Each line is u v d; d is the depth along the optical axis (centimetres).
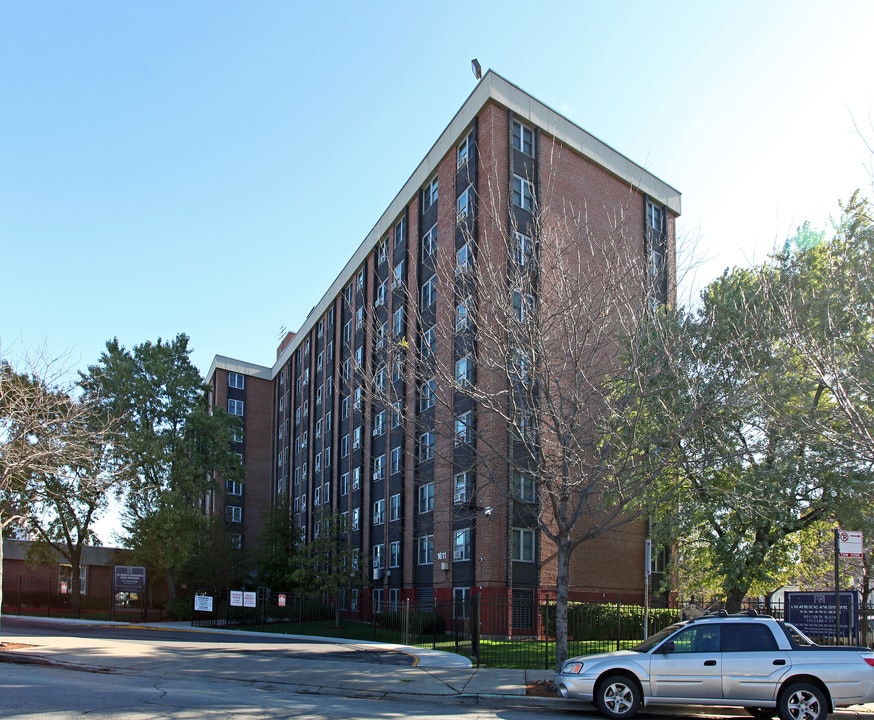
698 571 2608
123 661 1911
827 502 2105
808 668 1252
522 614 2942
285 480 6319
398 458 3903
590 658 1340
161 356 4422
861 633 1875
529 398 1806
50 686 1428
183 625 3578
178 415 4397
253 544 6725
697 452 2028
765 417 2022
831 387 1443
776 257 2147
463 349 3000
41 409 2508
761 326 1970
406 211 4109
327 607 4434
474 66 3428
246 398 7100
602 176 3588
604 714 1289
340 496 4794
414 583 3575
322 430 5300
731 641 1298
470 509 2969
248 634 3094
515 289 1906
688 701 1275
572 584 3116
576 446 1791
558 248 2011
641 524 3381
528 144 3378
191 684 1579
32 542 4394
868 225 2036
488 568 2959
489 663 1984
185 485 4134
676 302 2291
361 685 1603
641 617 2842
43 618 3691
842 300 1723
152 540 3988
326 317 5484
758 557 2244
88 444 3156
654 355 2000
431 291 3612
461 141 3500
